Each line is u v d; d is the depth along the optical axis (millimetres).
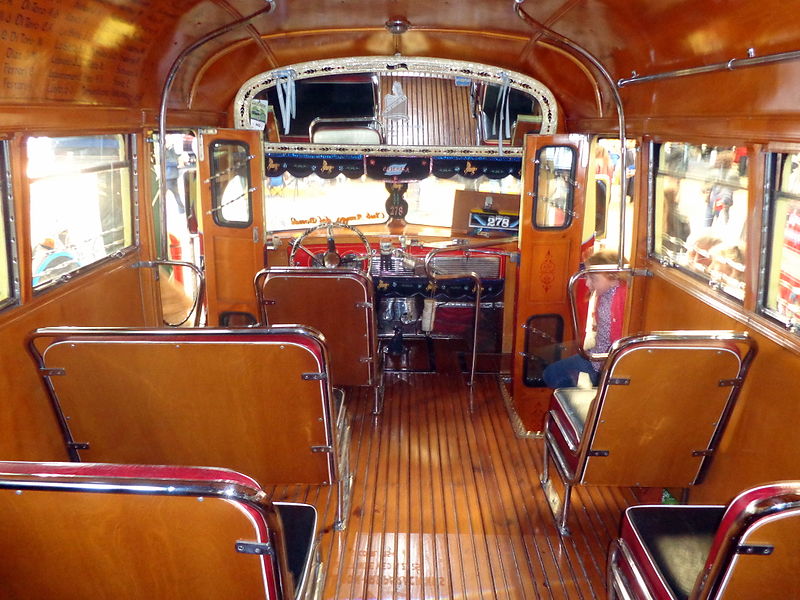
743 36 2650
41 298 2982
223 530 1605
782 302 2766
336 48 5051
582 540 3369
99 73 3215
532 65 5148
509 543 3344
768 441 2734
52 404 2732
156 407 2723
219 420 2773
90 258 3668
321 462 2941
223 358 2543
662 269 4039
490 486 3889
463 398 5203
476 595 2969
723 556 1677
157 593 1788
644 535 2277
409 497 3764
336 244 6121
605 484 3131
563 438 3293
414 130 5934
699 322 3477
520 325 5039
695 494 3387
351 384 4363
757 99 2707
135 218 4172
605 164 6145
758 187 2779
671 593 2039
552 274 4953
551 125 5555
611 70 4250
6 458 2691
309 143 5801
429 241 6051
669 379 2652
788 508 1556
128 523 1602
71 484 1520
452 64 5301
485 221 6227
